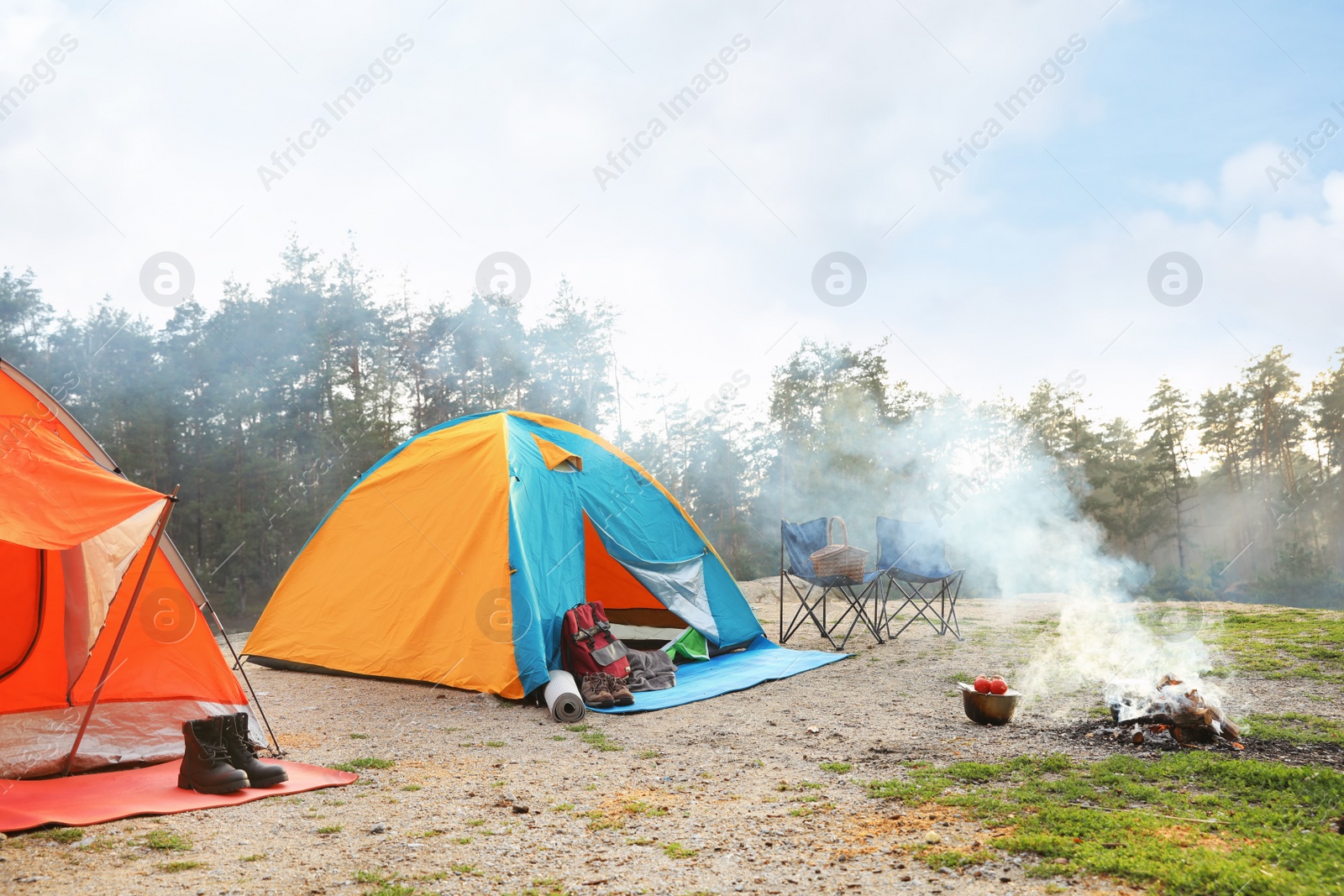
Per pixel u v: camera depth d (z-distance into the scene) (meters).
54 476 3.53
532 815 2.97
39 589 4.21
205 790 3.22
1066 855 2.30
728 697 5.49
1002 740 3.93
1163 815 2.64
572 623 5.58
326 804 3.11
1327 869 2.04
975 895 2.08
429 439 7.05
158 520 3.74
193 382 26.64
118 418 25.84
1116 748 3.66
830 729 4.37
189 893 2.17
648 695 5.55
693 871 2.35
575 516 6.70
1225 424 36.91
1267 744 3.59
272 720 4.74
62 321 27.66
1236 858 2.17
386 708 5.09
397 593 6.24
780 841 2.60
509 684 5.29
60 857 2.47
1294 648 6.16
